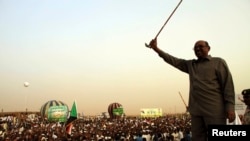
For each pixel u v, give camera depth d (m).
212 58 4.61
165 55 5.11
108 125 46.56
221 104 4.35
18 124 48.34
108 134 31.48
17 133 32.16
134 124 48.38
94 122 54.81
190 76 4.74
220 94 4.41
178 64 5.03
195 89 4.55
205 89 4.42
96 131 35.19
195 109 4.51
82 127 42.75
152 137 30.53
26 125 46.62
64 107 48.97
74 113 28.45
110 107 69.81
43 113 50.25
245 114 6.37
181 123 45.53
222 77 4.39
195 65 4.73
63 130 36.34
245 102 6.44
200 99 4.45
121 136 30.19
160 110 85.06
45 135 30.16
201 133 4.44
